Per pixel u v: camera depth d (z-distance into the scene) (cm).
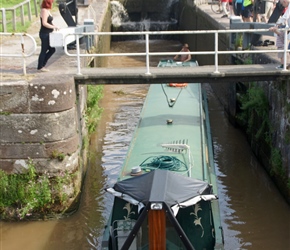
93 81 1157
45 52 1198
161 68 1224
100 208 1173
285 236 1077
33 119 1054
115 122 1720
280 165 1211
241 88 1585
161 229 736
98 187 1273
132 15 3278
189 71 1175
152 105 1334
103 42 2291
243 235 1080
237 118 1625
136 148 1060
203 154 1027
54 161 1078
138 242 848
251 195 1243
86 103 1419
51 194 1095
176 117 1227
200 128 1165
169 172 818
